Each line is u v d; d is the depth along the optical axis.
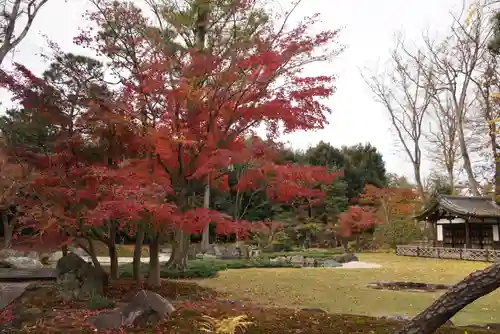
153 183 7.93
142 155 9.65
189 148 8.80
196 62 8.06
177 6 9.30
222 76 8.13
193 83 8.17
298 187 9.26
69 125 9.47
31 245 10.74
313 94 8.34
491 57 26.27
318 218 37.03
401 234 33.09
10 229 22.11
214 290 12.24
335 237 34.94
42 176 9.09
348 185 41.25
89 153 9.59
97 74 9.51
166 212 7.84
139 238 12.36
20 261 19.28
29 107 9.46
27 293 9.88
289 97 8.35
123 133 9.21
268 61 7.86
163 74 8.26
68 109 9.49
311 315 7.45
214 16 8.95
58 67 9.49
